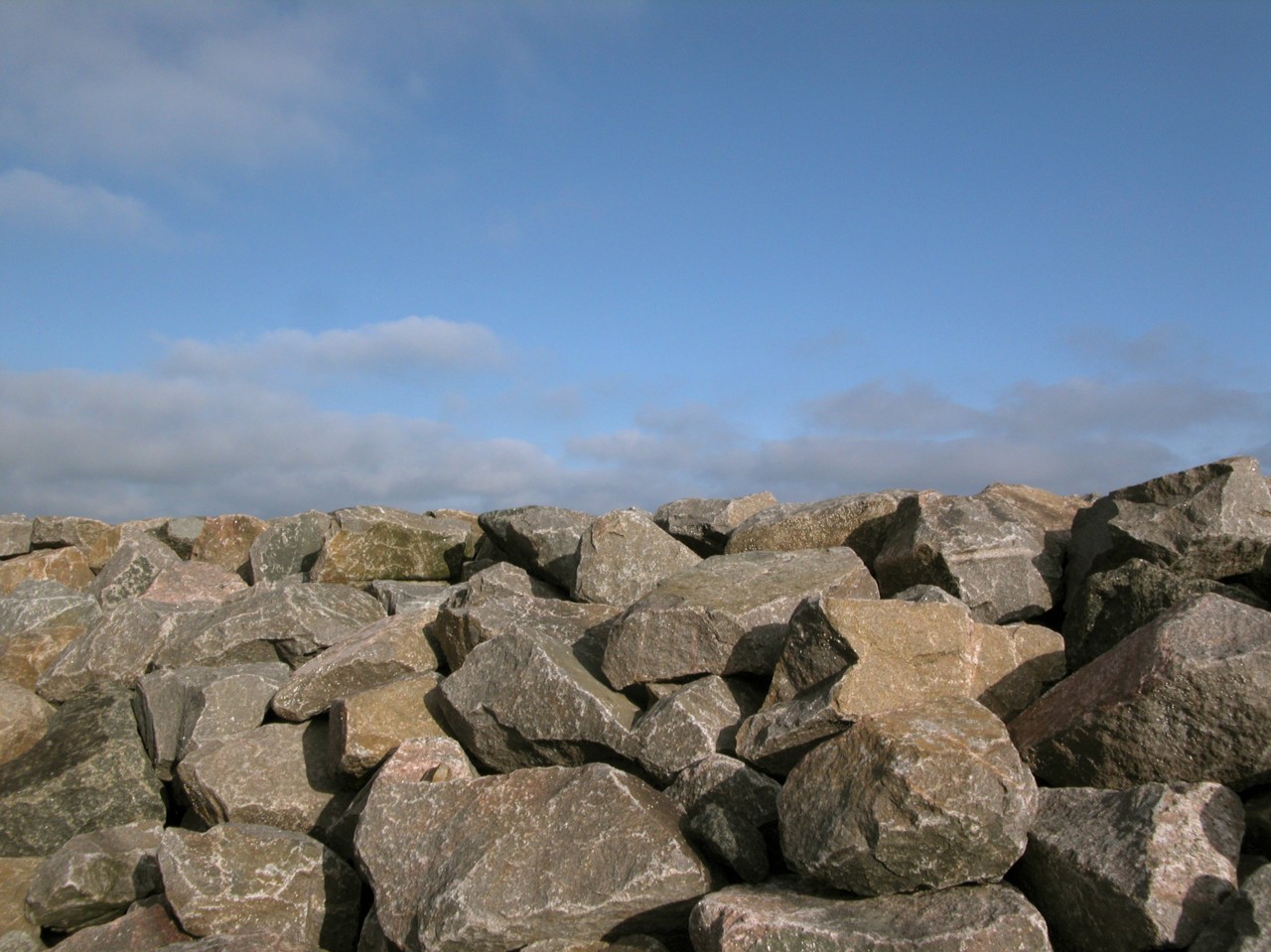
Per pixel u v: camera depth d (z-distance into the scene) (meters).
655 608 4.72
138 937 4.33
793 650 4.23
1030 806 3.29
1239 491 4.88
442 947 3.65
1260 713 3.45
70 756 5.80
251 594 6.84
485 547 8.09
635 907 3.63
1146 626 3.89
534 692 4.60
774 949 3.12
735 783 3.90
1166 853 3.10
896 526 5.73
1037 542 5.50
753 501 6.91
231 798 5.08
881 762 3.35
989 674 4.35
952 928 3.03
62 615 7.45
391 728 4.99
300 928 4.39
